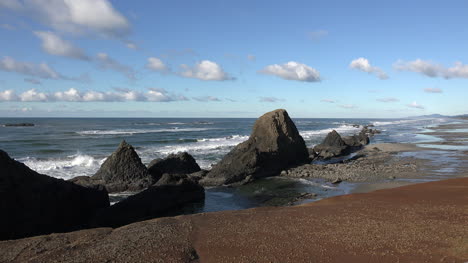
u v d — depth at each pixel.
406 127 91.50
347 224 9.90
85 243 8.98
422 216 10.37
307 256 7.68
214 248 8.41
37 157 34.09
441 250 7.62
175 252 8.18
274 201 16.64
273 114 27.97
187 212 15.34
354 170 23.55
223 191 19.28
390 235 8.76
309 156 31.98
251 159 22.23
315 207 12.36
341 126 107.31
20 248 8.69
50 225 12.40
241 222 10.58
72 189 13.84
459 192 13.68
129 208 14.47
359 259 7.39
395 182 19.56
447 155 30.92
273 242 8.66
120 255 8.05
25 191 11.82
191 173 23.81
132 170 20.64
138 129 88.12
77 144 46.66
